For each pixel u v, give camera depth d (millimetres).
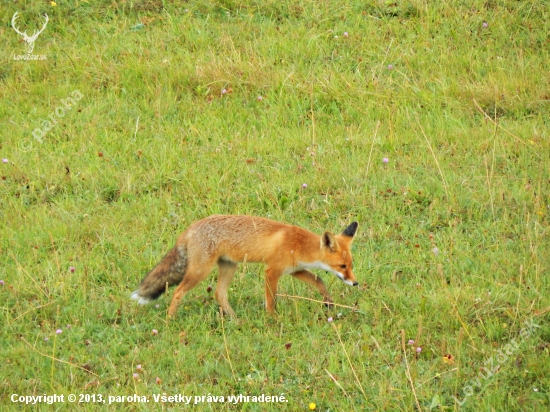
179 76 20891
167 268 13031
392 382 11273
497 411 10664
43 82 21016
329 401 11094
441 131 18328
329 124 19172
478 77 20516
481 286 13344
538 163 16844
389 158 17625
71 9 23859
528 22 22359
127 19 23578
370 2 23734
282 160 17531
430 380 11406
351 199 16062
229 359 11648
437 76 20750
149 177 17094
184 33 22734
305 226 15375
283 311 13117
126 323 12977
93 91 20641
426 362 11766
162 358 12055
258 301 13578
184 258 12977
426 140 17000
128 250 14836
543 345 11898
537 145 17422
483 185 16234
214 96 20281
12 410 10828
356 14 23406
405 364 11703
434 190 16266
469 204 15703
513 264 13805
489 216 15367
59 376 11656
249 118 19453
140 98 20359
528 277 13430
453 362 11523
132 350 12250
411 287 13508
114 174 17203
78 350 12258
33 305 13227
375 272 13906
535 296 12805
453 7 23094
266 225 13039
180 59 21781
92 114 19609
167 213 15930
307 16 23422
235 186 16781
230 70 20922
